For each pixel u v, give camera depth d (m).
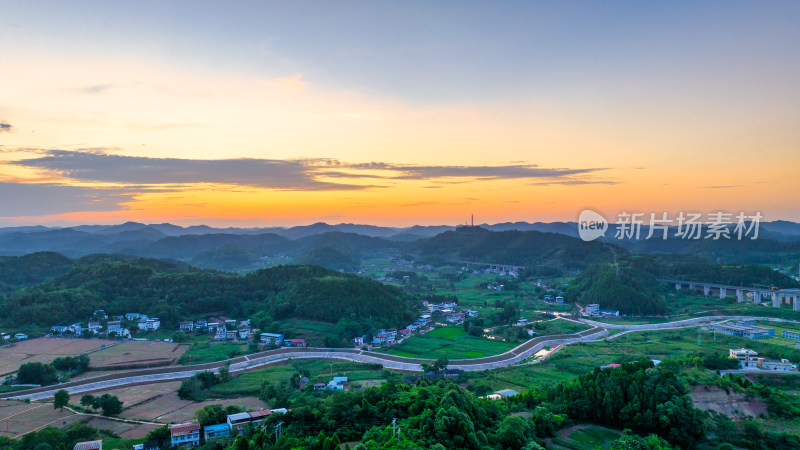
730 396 119.12
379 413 113.88
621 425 112.31
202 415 128.62
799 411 114.75
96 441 117.06
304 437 104.75
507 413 121.19
